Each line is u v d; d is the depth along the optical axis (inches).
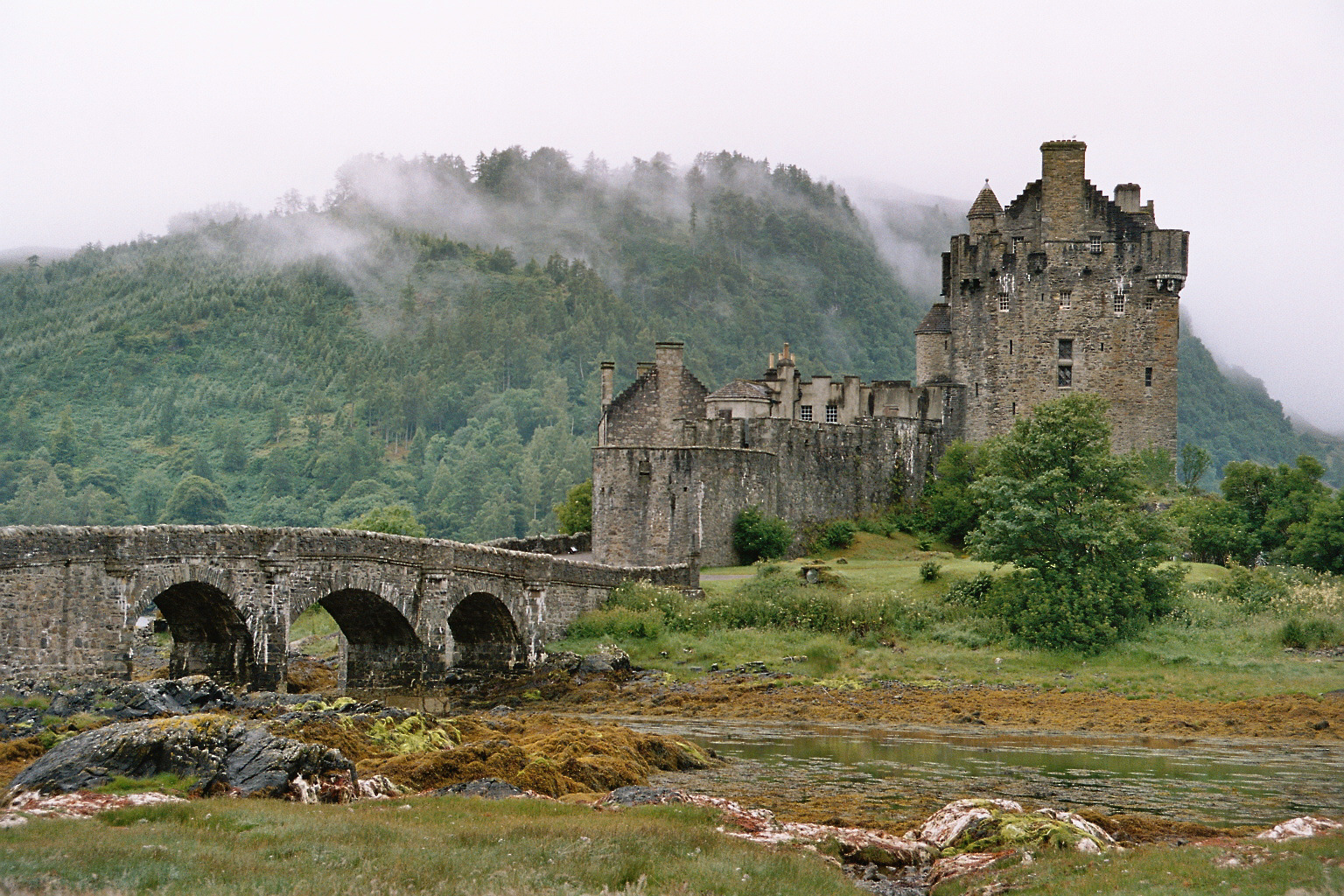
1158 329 5054.1
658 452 4163.4
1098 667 2938.0
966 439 5132.9
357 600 2615.7
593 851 1174.3
